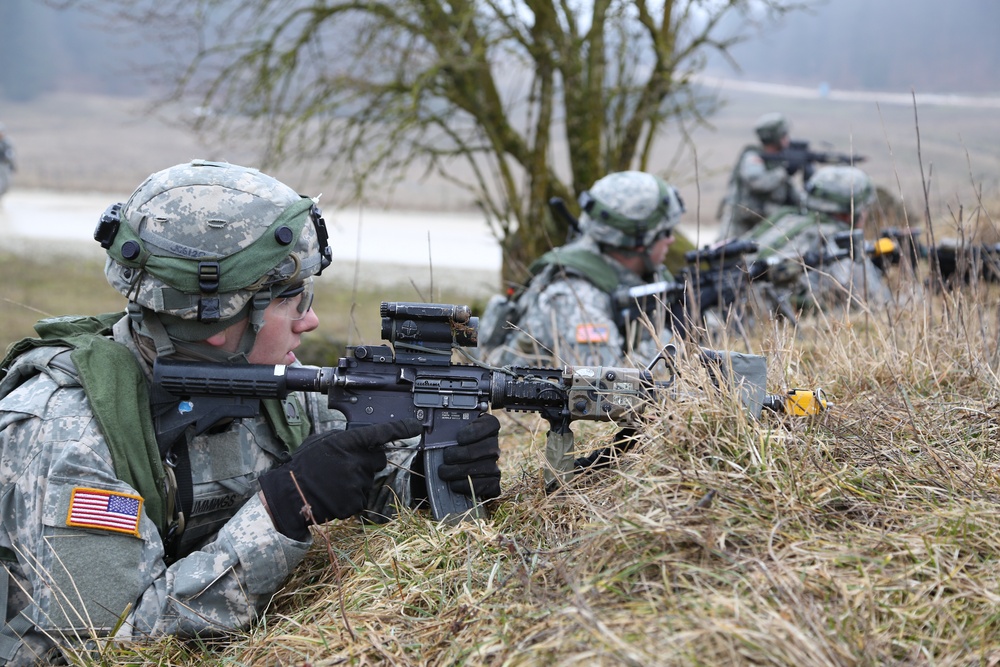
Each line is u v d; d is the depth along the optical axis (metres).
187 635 2.32
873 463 2.40
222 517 2.62
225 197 2.41
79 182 32.34
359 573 2.41
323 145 8.30
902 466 2.37
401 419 2.53
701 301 4.79
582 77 8.45
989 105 56.84
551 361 4.32
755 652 1.72
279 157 8.44
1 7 60.41
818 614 1.82
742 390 2.48
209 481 2.57
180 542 2.53
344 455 2.40
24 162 38.56
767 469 2.23
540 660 1.80
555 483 2.55
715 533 2.04
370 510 2.80
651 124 8.36
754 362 2.52
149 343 2.56
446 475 2.50
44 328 2.56
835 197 7.39
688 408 2.40
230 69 8.38
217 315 2.42
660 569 2.00
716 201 25.19
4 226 19.84
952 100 62.94
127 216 2.43
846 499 2.23
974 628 1.81
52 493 2.27
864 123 45.50
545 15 8.05
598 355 4.36
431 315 2.51
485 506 2.62
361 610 2.24
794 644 1.72
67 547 2.25
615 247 4.80
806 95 67.00
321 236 2.65
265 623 2.36
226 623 2.33
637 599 1.93
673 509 2.12
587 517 2.29
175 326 2.48
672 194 4.79
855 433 2.55
